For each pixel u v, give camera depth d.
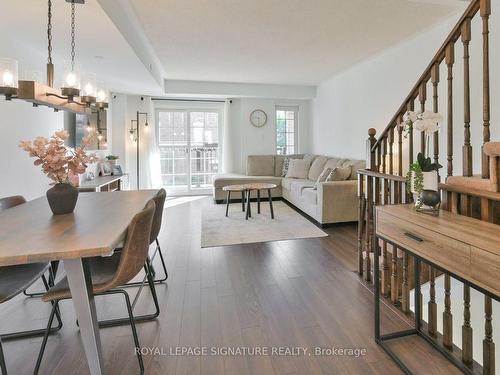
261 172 6.70
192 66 5.08
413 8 2.96
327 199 4.17
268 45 4.03
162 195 2.23
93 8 2.21
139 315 2.07
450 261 1.24
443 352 1.68
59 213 1.83
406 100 2.13
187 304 2.21
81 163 1.88
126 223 1.62
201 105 6.85
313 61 4.80
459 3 2.78
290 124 7.29
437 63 1.80
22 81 1.78
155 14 3.08
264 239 3.70
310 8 2.94
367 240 2.52
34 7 2.19
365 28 3.45
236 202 6.12
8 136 2.68
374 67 4.61
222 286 2.49
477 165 2.92
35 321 2.03
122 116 6.20
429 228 1.34
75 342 1.81
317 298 2.29
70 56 3.42
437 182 1.64
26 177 2.98
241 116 6.93
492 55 2.78
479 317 2.14
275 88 6.57
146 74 4.32
